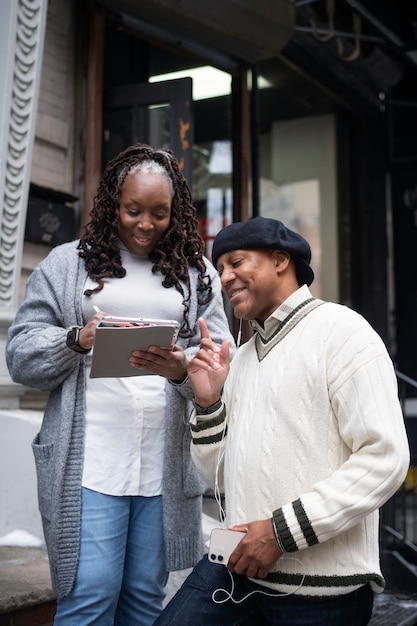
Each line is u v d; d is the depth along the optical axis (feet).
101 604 7.82
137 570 8.18
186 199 8.46
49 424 8.04
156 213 7.93
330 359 6.19
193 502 8.32
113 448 7.93
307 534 5.91
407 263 27.22
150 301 8.09
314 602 6.23
